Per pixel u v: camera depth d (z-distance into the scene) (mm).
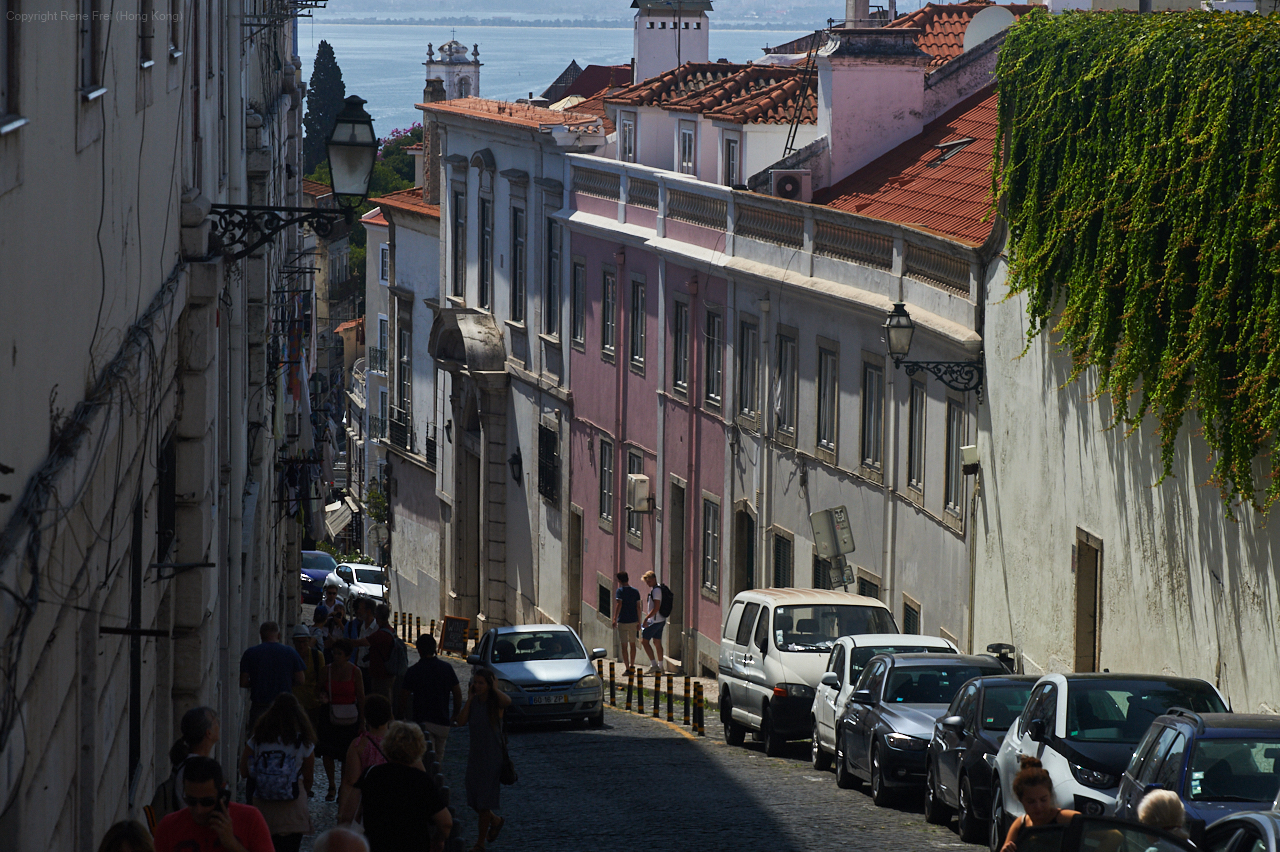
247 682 23188
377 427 97062
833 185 46594
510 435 66000
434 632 72188
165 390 16922
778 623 34312
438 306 71750
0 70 8969
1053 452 31828
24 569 8648
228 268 23594
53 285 10352
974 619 35844
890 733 26281
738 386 48031
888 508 40031
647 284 53906
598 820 25031
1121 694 21031
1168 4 43031
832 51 46312
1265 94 23469
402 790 15250
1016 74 32562
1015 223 32469
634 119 56781
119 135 13398
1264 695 23797
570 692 38250
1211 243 24516
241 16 31047
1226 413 24297
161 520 18203
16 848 8727
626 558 56094
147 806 14930
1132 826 13961
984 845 22797
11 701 8375
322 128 163500
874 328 40281
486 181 67000
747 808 26125
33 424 9672
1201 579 25953
